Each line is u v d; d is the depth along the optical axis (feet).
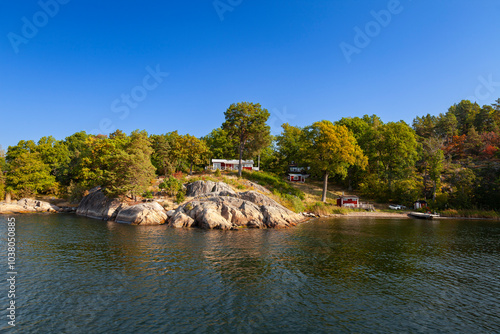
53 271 75.41
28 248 99.50
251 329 48.11
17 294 60.75
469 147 340.18
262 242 115.85
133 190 186.60
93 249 99.60
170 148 277.64
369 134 297.94
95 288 64.54
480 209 231.71
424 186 258.78
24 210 213.46
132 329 47.50
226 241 116.78
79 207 216.74
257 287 66.90
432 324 51.42
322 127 247.91
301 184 301.43
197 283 68.54
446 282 72.95
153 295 61.26
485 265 88.22
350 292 65.31
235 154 352.08
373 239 126.72
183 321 50.44
